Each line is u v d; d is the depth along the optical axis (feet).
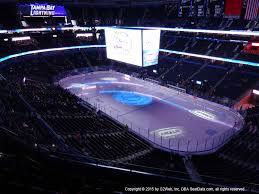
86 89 153.99
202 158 78.23
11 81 126.52
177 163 71.77
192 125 106.42
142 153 78.02
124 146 80.59
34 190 28.19
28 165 35.27
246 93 132.67
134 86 161.48
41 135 68.44
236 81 143.23
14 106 87.25
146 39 144.15
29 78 154.20
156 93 147.74
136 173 40.19
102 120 103.60
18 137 50.75
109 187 32.04
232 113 118.52
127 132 94.32
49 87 141.08
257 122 98.68
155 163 68.49
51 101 112.37
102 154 71.00
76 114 103.55
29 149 42.86
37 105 99.76
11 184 29.17
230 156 77.51
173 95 144.25
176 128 103.45
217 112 120.57
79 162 41.55
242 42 162.91
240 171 63.62
